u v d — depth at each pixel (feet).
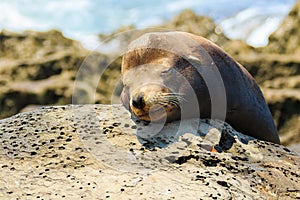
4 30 244.83
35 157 64.75
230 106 78.28
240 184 61.46
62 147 66.74
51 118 76.02
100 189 56.90
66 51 229.86
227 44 241.35
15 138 70.03
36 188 57.72
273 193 62.23
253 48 238.89
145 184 57.72
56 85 212.02
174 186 57.67
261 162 68.85
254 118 83.35
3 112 207.62
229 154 67.77
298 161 71.61
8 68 221.46
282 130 204.13
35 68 221.25
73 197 55.62
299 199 62.39
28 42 239.09
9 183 58.80
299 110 204.74
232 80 79.05
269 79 219.61
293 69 219.20
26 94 208.95
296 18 240.12
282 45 236.22
